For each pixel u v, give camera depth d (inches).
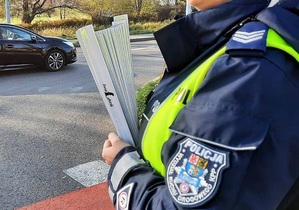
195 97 33.4
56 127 201.6
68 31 836.6
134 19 1002.7
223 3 37.8
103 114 227.9
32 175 143.3
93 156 162.4
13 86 317.4
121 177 40.1
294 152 30.6
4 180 138.9
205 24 38.1
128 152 42.4
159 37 41.4
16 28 369.7
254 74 30.4
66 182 138.3
